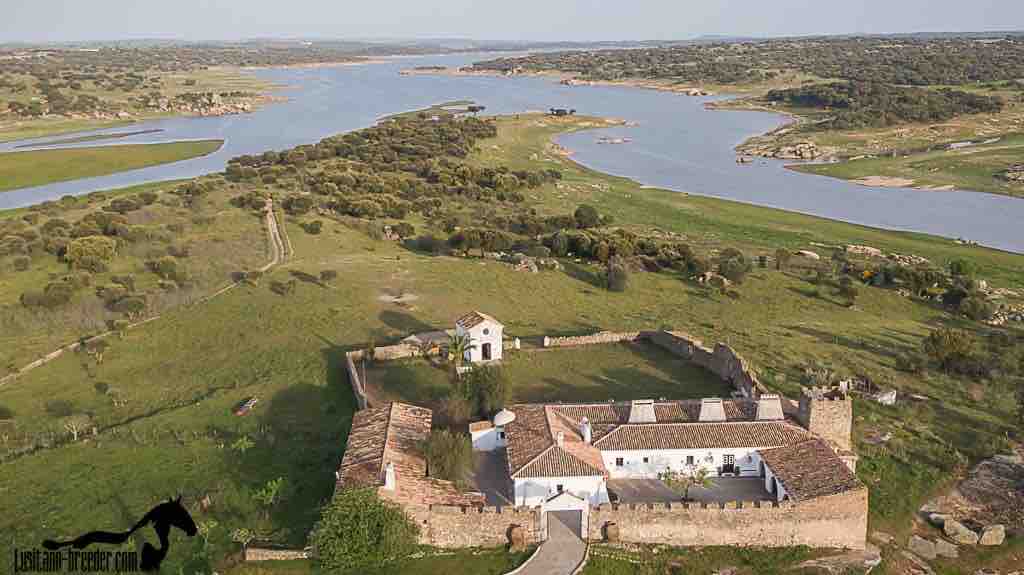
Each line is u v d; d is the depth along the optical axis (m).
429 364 84.06
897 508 56.72
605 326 99.56
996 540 53.44
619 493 56.88
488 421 64.62
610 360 86.00
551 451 55.59
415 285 113.69
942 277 120.12
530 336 94.44
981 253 143.75
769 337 96.25
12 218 145.12
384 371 82.00
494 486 57.38
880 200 190.12
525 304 108.44
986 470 62.19
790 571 49.06
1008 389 79.69
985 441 66.94
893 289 120.00
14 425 70.44
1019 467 62.44
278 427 68.12
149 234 132.25
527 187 194.75
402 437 59.66
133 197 157.88
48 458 62.56
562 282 119.69
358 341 91.38
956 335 86.50
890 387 79.56
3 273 114.38
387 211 159.38
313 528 49.31
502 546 50.16
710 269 125.00
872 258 138.62
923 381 82.44
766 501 53.31
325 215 154.75
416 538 49.72
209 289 111.25
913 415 72.31
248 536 49.19
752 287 118.94
